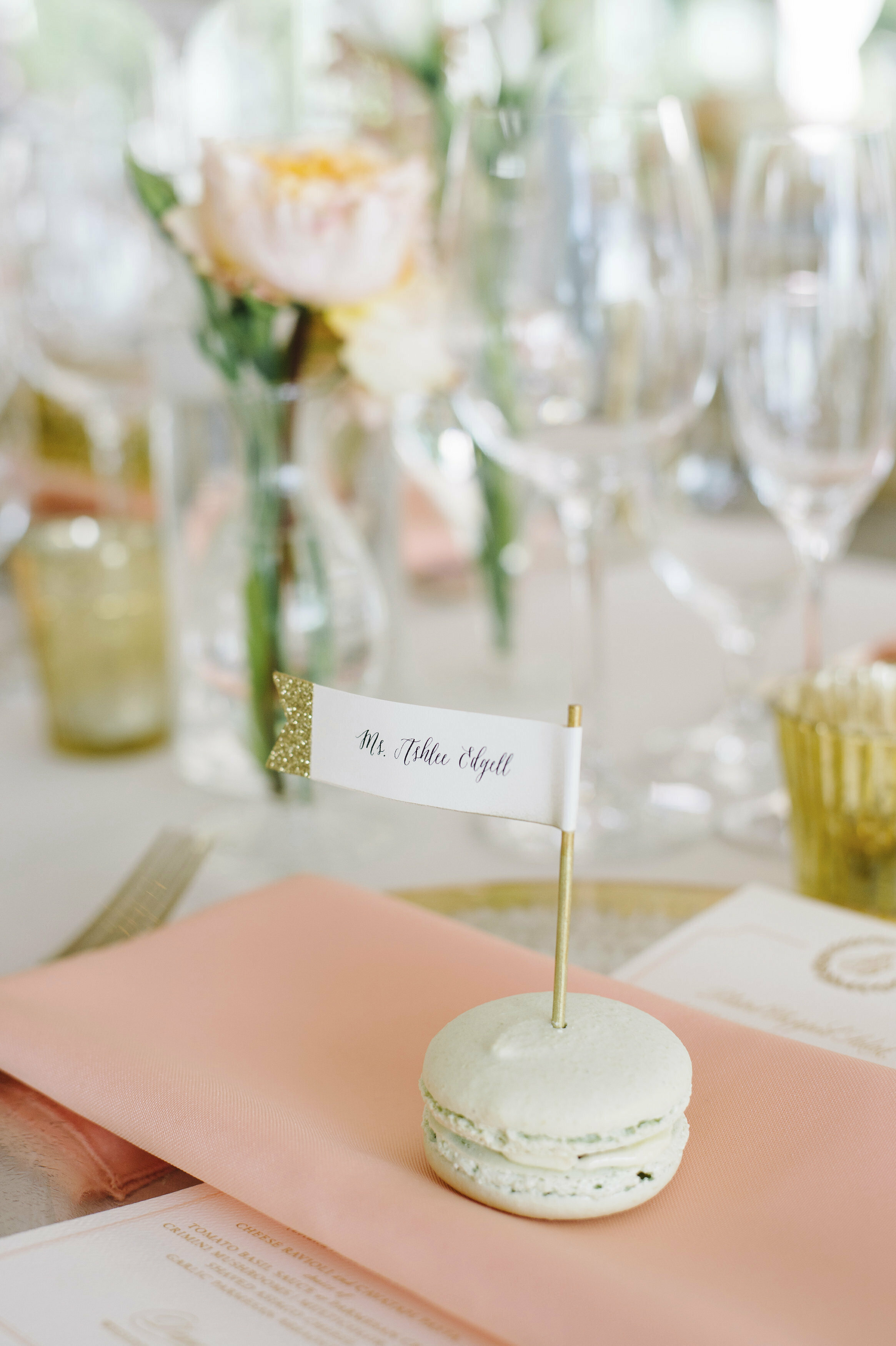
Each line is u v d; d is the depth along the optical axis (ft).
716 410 2.09
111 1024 1.43
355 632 2.00
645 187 1.91
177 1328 1.21
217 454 2.21
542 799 1.30
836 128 1.86
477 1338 1.21
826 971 1.58
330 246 1.78
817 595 2.04
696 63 7.08
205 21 2.77
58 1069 1.38
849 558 3.49
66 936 1.78
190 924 1.58
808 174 1.86
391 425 2.33
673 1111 1.28
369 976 1.50
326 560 1.97
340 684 2.01
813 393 1.92
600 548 2.11
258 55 2.58
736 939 1.64
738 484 2.13
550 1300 1.17
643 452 2.04
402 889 1.75
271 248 1.78
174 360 2.21
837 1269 1.20
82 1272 1.25
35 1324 1.21
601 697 2.16
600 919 1.67
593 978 1.47
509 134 1.93
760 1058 1.38
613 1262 1.19
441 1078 1.28
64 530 2.36
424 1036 1.42
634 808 2.05
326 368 1.91
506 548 2.60
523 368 1.99
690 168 1.94
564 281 1.95
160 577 2.38
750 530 2.17
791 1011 1.53
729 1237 1.22
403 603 2.45
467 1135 1.26
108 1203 1.32
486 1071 1.27
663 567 2.40
